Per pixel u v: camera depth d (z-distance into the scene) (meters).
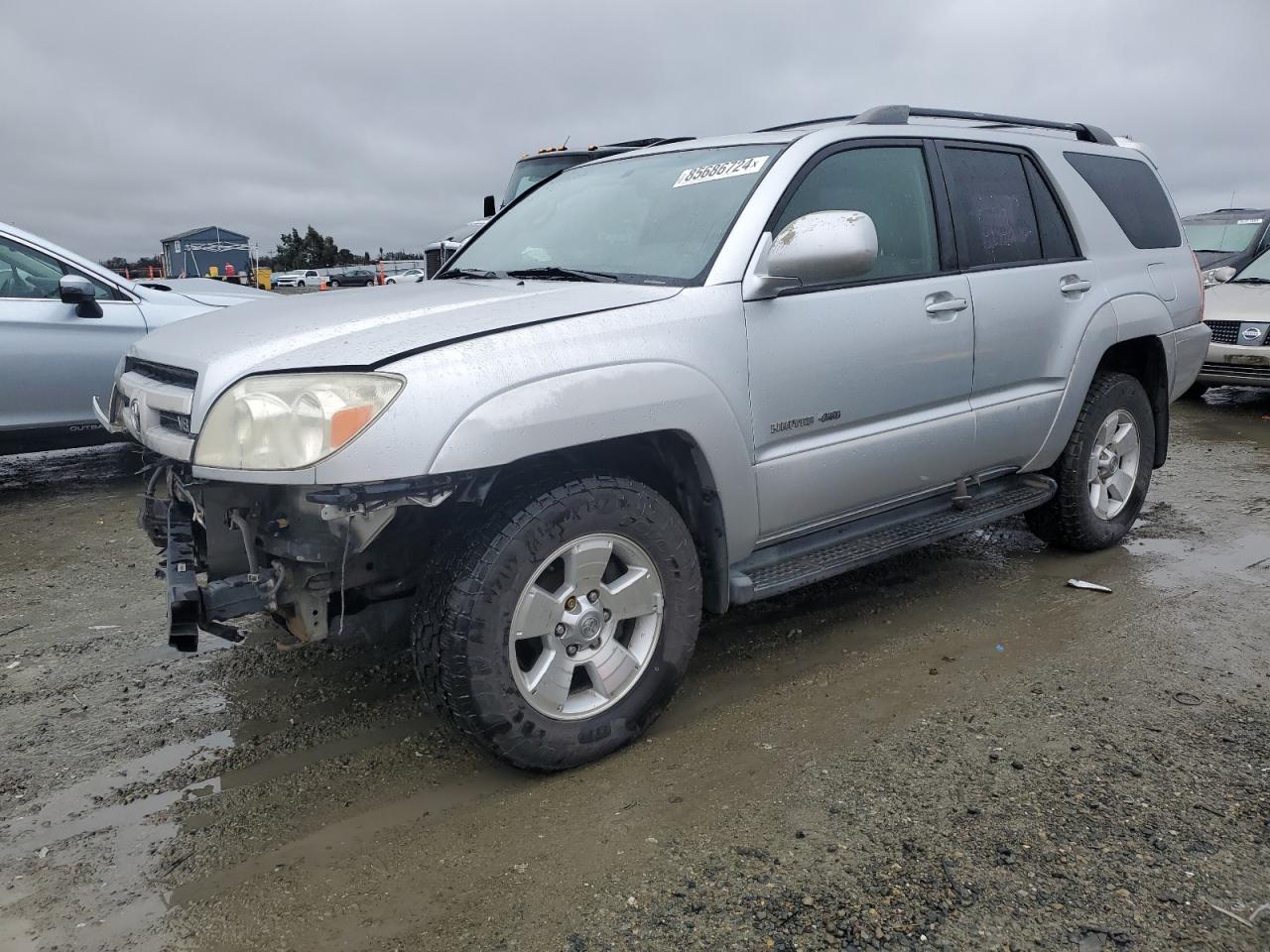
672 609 2.86
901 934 2.02
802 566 3.28
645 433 2.81
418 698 3.25
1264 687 3.16
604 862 2.31
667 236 3.23
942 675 3.31
